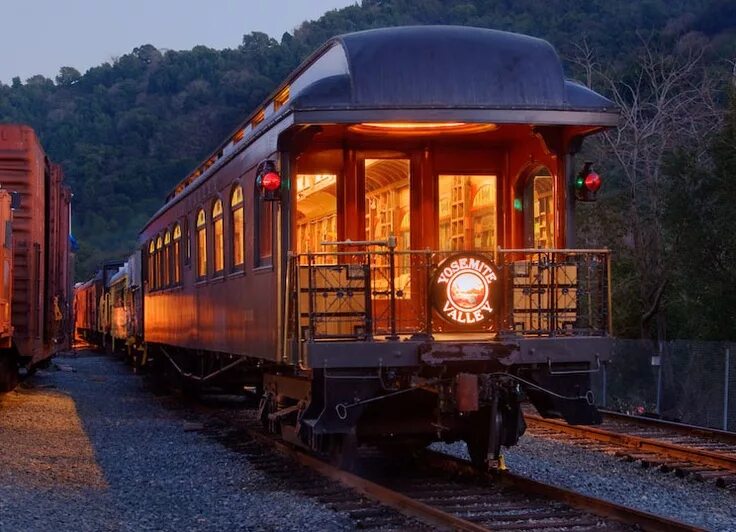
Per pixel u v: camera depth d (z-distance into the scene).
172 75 136.75
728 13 52.19
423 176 9.80
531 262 9.17
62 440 12.31
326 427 8.45
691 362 17.78
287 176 9.07
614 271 21.97
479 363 8.81
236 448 11.81
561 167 9.31
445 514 7.29
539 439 12.23
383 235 9.73
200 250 14.57
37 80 153.38
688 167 19.86
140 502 8.66
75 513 7.84
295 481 9.51
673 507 8.36
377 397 8.63
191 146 117.81
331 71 9.08
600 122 8.84
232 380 14.95
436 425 9.30
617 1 65.44
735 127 19.38
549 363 8.76
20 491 8.48
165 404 18.00
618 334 22.08
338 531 7.34
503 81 8.76
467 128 9.54
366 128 9.38
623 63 42.56
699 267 19.66
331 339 8.55
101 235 101.12
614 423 14.28
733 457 10.41
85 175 108.25
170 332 17.75
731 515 8.08
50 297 19.69
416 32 8.97
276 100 10.70
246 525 7.63
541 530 7.23
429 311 8.64
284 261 9.09
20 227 16.55
